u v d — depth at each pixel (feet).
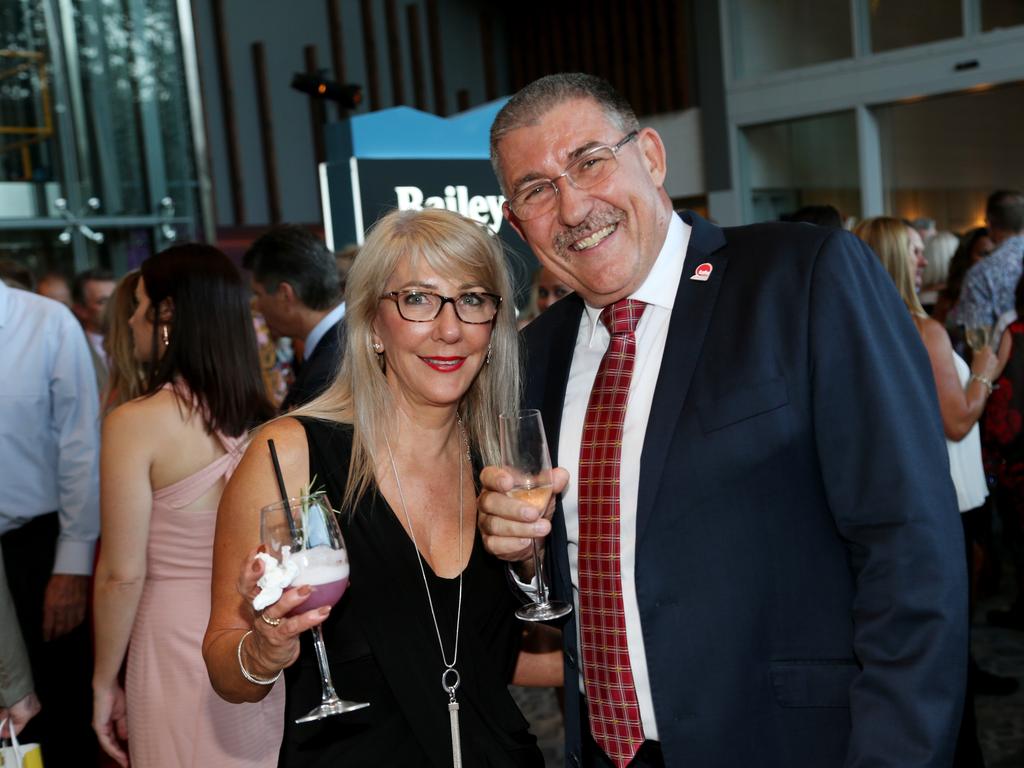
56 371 9.36
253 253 10.88
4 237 25.32
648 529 4.82
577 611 5.35
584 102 5.12
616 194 5.08
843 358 4.56
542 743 11.29
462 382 5.30
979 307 15.66
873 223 10.55
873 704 4.29
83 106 26.48
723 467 4.71
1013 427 11.62
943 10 30.45
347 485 5.11
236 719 6.73
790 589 4.71
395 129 12.91
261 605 4.24
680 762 4.74
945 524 4.37
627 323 5.30
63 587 9.17
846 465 4.50
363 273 5.28
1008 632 13.67
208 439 6.97
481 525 5.04
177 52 28.07
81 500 9.25
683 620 4.75
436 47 39.19
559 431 5.51
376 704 4.97
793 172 34.37
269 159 35.14
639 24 36.96
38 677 9.81
